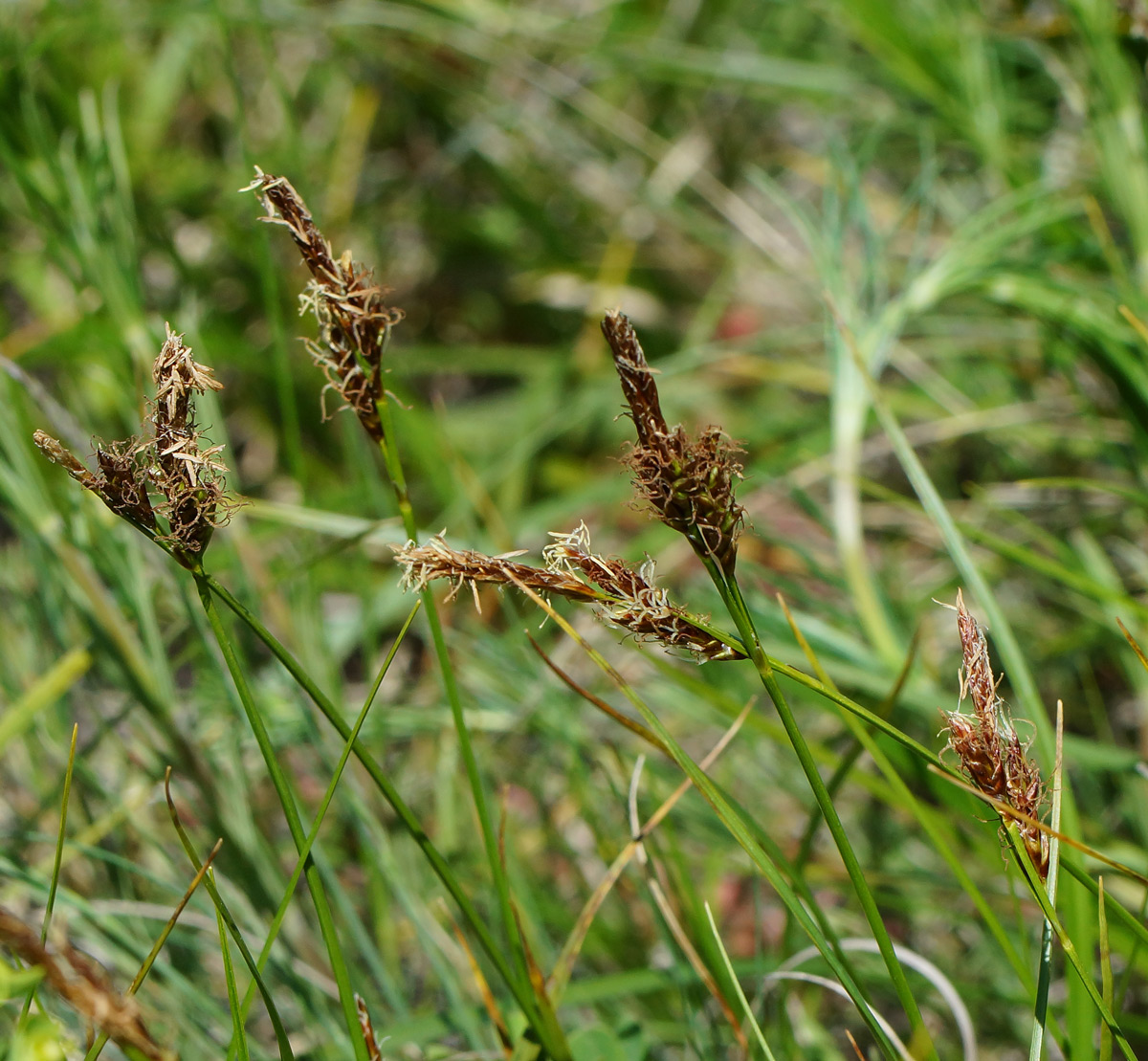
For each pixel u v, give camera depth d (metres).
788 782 0.68
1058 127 0.91
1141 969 0.51
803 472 0.83
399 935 0.62
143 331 0.64
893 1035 0.47
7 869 0.51
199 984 0.53
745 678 0.72
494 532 0.76
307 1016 0.51
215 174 0.99
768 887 0.69
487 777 0.65
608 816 0.63
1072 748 0.54
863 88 0.98
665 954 0.59
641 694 0.70
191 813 0.59
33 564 0.61
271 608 0.66
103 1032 0.44
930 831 0.48
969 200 1.00
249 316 1.00
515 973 0.47
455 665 0.69
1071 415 0.75
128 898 0.54
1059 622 0.77
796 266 0.96
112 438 0.83
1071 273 0.76
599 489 0.88
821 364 1.01
